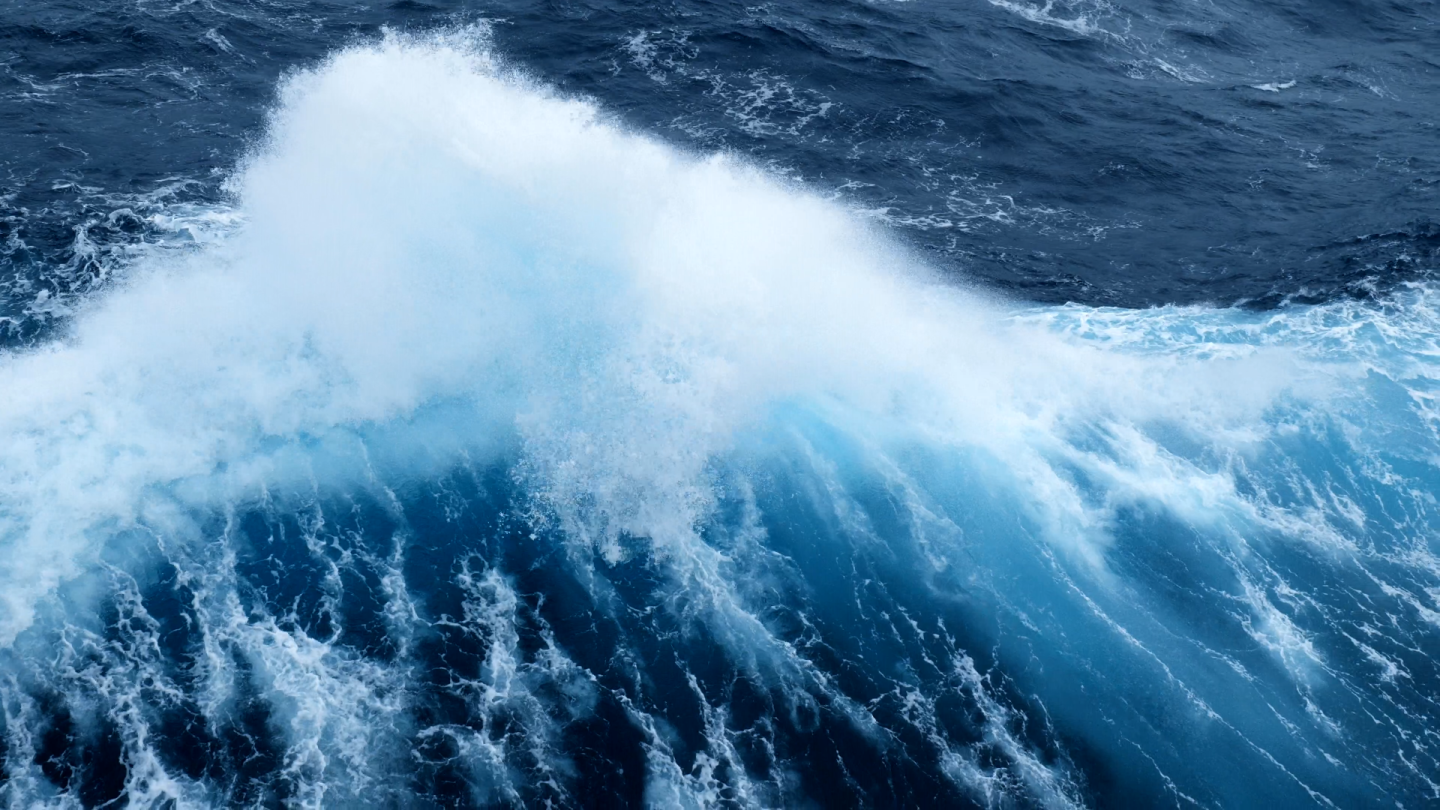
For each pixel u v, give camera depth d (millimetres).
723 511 53844
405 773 42094
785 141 82438
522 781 42188
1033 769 43938
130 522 50406
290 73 84625
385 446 55250
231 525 51031
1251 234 76562
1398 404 60781
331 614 47750
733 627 48656
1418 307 68188
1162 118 90125
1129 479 56344
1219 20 106062
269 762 42000
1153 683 47312
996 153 84375
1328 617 50094
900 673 47219
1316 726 45844
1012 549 52812
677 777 42750
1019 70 94562
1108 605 50469
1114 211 79000
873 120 86250
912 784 43094
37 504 50281
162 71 83250
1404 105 94125
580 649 47281
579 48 90312
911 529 53562
